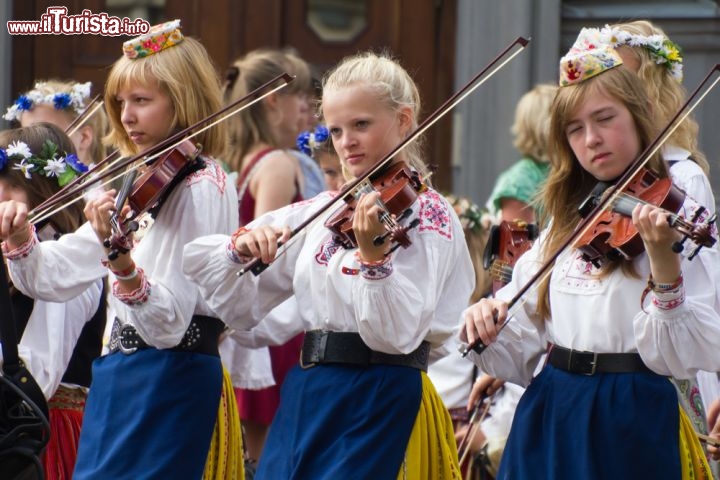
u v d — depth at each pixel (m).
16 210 11.92
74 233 12.63
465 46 20.39
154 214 11.97
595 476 10.44
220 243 11.41
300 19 21.84
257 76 17.25
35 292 12.23
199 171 12.06
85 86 15.76
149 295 11.51
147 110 12.41
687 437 10.64
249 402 16.75
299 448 10.95
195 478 11.76
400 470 10.84
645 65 12.79
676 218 9.84
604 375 10.61
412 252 10.97
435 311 11.34
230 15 21.94
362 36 21.70
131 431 11.70
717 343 10.29
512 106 20.22
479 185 20.47
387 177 11.16
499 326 10.58
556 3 20.03
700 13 19.84
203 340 12.03
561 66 11.12
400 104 11.41
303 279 11.29
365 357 10.97
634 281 10.60
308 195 18.00
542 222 12.22
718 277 10.77
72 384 13.27
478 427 13.21
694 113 19.48
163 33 12.53
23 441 11.54
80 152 15.74
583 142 11.01
